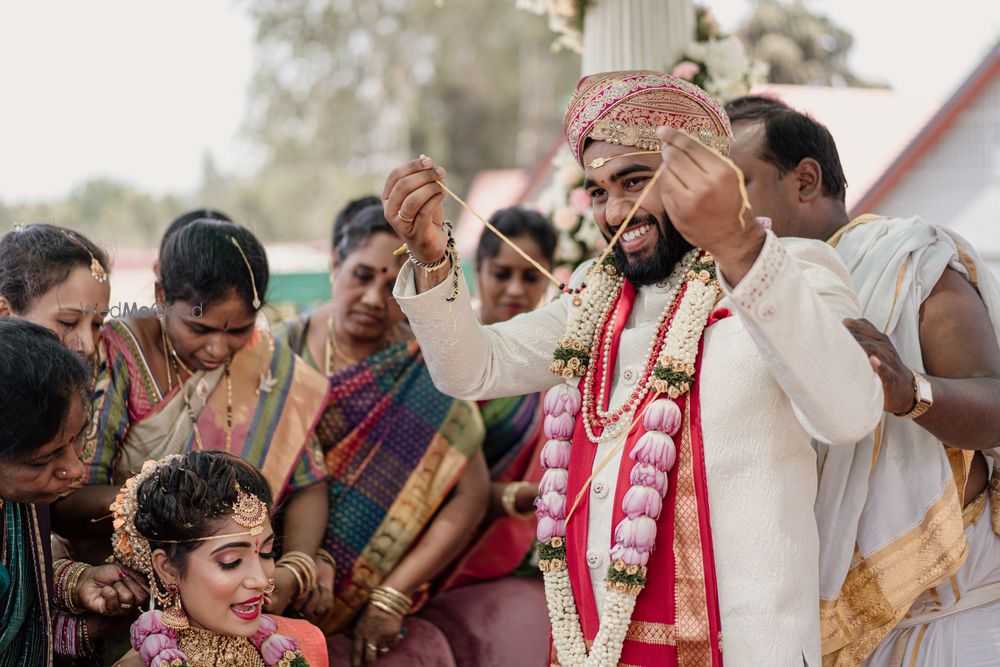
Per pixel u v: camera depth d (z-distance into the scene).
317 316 3.64
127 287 3.32
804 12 8.90
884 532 2.35
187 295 2.77
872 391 1.86
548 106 27.73
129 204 27.58
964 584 2.42
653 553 2.06
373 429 3.35
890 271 2.40
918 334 2.37
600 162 2.09
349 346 3.52
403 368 3.40
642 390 2.12
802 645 1.99
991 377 2.29
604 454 2.16
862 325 2.05
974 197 7.10
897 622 2.37
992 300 2.47
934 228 2.46
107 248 3.00
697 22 4.44
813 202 2.60
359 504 3.30
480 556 3.65
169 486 2.32
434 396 3.39
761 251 1.76
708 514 2.02
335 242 3.80
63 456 2.16
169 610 2.36
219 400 2.95
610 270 2.27
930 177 7.16
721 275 1.83
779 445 2.02
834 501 2.33
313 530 3.09
